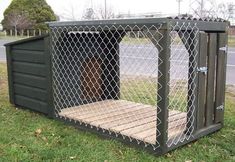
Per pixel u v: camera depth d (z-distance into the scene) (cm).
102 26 422
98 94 589
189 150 397
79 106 545
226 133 453
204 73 415
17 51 551
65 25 470
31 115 529
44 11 3650
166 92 367
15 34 3641
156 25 362
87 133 448
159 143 379
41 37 498
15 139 425
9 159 367
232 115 530
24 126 473
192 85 405
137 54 1032
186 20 377
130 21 388
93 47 564
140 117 488
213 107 447
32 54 523
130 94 693
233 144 414
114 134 423
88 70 564
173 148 391
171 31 366
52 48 494
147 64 1013
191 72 403
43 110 521
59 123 489
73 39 524
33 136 436
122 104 567
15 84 570
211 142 419
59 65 504
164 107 370
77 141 419
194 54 397
